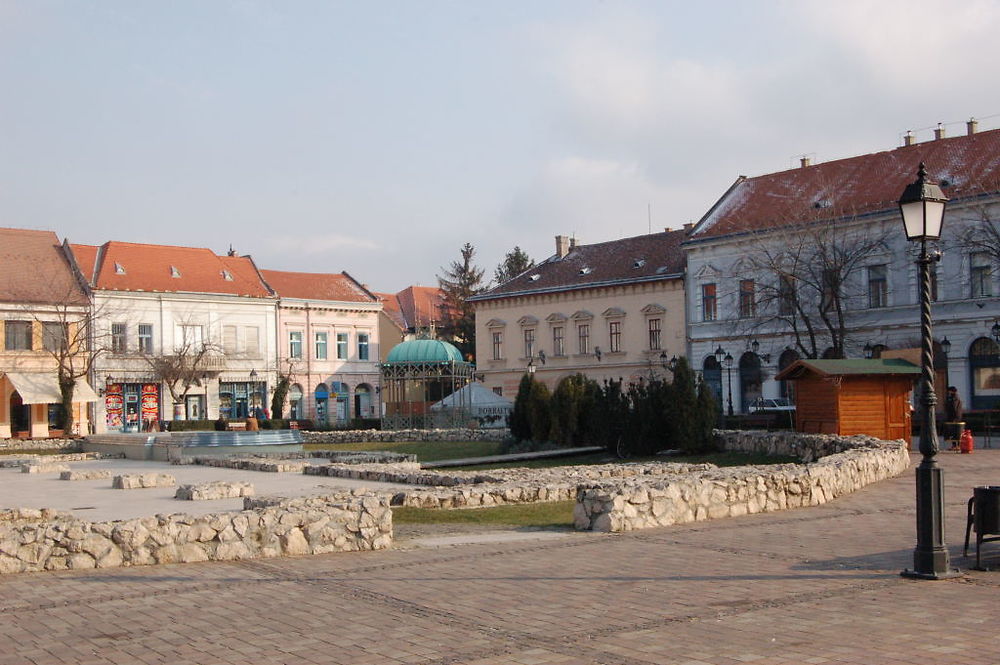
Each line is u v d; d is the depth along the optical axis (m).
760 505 18.58
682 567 12.66
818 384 33.56
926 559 11.63
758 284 61.25
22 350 67.81
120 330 72.56
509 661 8.30
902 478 25.03
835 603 10.36
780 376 34.38
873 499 20.58
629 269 75.88
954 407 34.72
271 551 13.97
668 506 16.97
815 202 64.25
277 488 24.95
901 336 59.16
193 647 8.91
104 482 29.69
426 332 61.91
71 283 71.00
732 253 67.12
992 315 55.34
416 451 44.81
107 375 70.88
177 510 19.97
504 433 47.56
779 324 64.12
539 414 41.16
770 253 63.19
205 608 10.56
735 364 66.88
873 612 9.91
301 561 13.58
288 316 82.25
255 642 9.06
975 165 58.81
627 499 16.44
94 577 12.42
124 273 74.12
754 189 70.81
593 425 38.16
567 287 77.75
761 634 9.06
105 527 13.23
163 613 10.33
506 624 9.62
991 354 55.69
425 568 12.91
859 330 60.94
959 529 15.78
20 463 40.44
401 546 14.98
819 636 8.95
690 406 35.22
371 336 87.88
